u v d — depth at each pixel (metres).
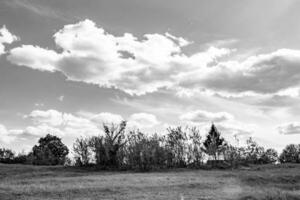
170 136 47.81
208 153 47.41
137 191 23.06
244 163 48.72
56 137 80.06
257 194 21.73
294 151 67.25
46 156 68.38
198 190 23.80
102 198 20.53
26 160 66.25
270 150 56.28
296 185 28.47
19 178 33.44
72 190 22.80
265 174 33.88
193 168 45.00
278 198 20.97
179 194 21.98
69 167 44.81
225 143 48.59
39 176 34.97
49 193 21.84
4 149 68.56
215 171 39.56
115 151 44.94
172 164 46.69
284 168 41.38
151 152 43.97
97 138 45.94
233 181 29.17
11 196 20.67
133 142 45.72
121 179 29.81
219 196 21.30
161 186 25.12
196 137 47.94
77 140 46.69
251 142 53.59
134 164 43.41
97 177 32.09
